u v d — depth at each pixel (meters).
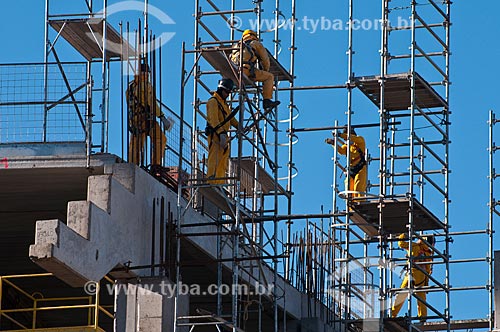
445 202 64.94
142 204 54.25
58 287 63.91
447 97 65.56
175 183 57.78
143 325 53.25
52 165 53.75
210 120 56.81
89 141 53.97
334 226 63.59
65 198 56.75
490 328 71.50
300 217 58.06
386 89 64.19
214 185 54.88
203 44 57.78
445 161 65.38
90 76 54.69
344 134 65.88
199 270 60.28
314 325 66.12
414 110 62.62
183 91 55.62
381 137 63.06
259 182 62.72
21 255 61.91
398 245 69.81
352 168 65.06
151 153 56.59
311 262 67.69
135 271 53.44
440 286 63.38
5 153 53.88
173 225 55.56
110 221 51.81
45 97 54.84
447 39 65.94
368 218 63.16
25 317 64.81
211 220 59.16
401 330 64.56
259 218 57.91
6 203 57.19
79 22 57.19
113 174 53.78
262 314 65.25
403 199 62.03
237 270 56.97
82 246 49.94
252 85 59.16
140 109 56.75
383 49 63.50
